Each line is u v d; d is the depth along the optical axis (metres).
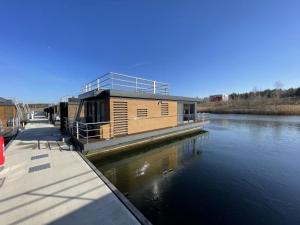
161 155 12.55
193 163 10.93
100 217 4.23
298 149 14.16
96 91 11.71
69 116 18.50
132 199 6.68
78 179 6.41
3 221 4.08
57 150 10.50
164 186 7.79
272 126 27.25
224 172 9.46
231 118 41.91
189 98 20.50
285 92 90.94
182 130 18.92
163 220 5.47
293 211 6.04
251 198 6.83
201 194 7.11
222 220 5.53
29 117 36.88
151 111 15.69
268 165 10.50
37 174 6.86
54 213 4.39
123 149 12.99
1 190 5.57
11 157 9.08
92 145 10.38
